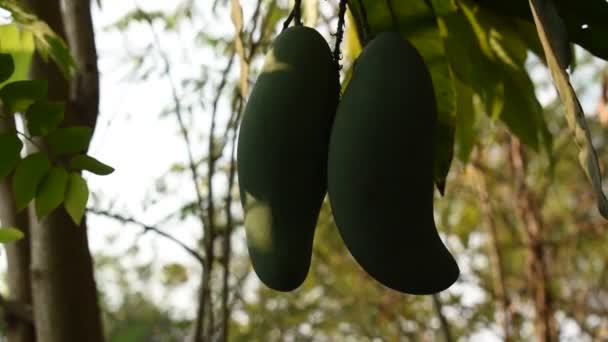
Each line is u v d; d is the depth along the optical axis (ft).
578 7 3.05
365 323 10.88
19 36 3.68
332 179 2.64
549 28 2.48
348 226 2.63
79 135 3.26
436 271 2.63
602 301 9.71
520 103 3.91
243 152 2.73
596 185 2.34
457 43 3.66
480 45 3.67
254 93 2.77
